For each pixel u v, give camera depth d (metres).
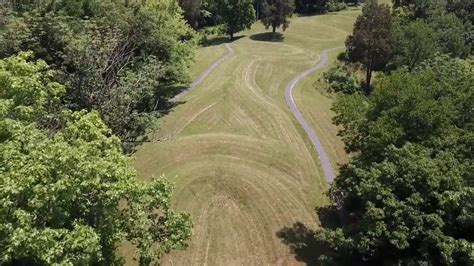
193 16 88.62
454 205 21.30
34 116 19.88
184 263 26.61
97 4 44.84
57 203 14.09
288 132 43.59
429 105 26.31
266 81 58.25
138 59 42.84
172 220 18.80
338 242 24.28
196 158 37.03
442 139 26.41
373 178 24.12
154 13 46.44
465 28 72.12
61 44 37.97
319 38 90.50
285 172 36.38
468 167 23.70
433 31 62.91
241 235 29.08
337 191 30.66
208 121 44.75
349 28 98.88
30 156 14.34
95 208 15.65
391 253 24.14
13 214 13.00
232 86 53.53
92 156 15.65
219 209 31.19
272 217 30.88
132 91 34.88
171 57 47.59
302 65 68.12
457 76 36.00
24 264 15.80
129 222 17.45
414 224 22.02
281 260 27.39
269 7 87.25
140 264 18.30
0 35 36.75
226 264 26.84
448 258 20.20
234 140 40.25
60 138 16.31
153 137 40.66
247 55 69.50
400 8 86.75
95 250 14.16
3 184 13.10
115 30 39.09
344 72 63.12
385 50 57.66
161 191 18.48
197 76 58.47
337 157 40.56
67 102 31.81
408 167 23.27
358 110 31.02
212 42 92.19
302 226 30.44
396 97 28.83
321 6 117.56
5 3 43.72
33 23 38.09
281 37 90.56
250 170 35.72
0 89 18.31
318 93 57.72
